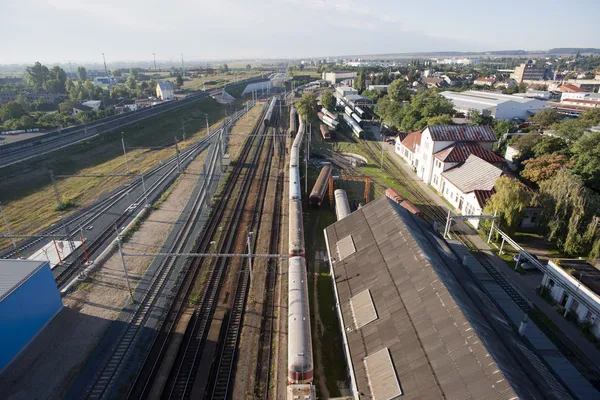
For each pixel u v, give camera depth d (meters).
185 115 120.94
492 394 18.25
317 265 39.81
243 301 33.16
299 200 48.66
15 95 150.88
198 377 25.19
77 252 40.62
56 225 46.88
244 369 26.23
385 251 31.94
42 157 69.25
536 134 64.31
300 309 28.52
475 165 54.34
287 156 78.56
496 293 34.97
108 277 36.22
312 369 23.94
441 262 30.75
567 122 71.12
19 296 26.67
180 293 34.09
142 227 46.75
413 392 20.25
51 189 58.50
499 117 107.19
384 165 74.44
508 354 22.02
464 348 20.95
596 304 29.47
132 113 104.69
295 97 168.88
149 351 27.23
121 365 26.19
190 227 46.88
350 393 24.83
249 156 78.88
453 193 54.88
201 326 30.05
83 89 154.50
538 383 20.67
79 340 28.36
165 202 54.72
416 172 70.19
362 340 25.17
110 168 69.88
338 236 37.78
